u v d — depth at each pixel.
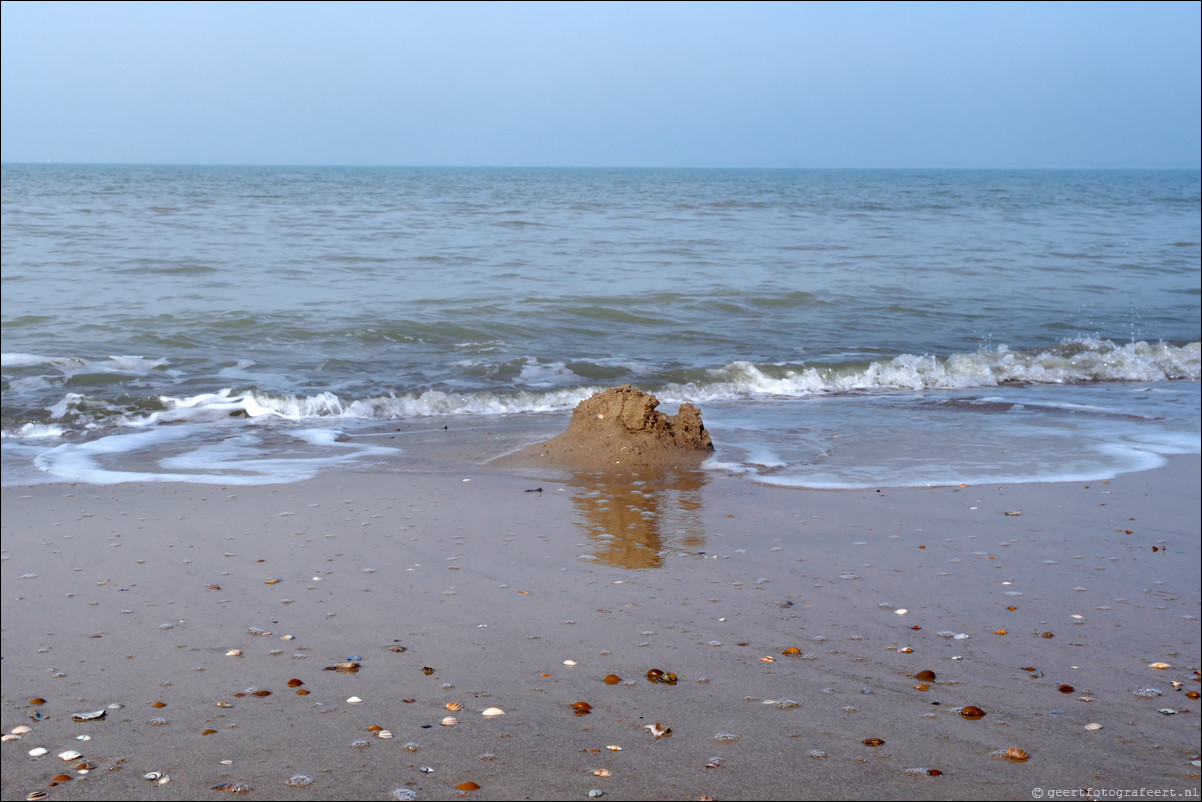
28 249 24.75
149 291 18.16
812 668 4.43
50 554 5.88
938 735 3.85
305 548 6.04
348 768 3.54
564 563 5.80
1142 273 23.50
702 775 3.51
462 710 3.99
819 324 16.28
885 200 64.06
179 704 4.04
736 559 5.91
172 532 6.35
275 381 11.73
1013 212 50.97
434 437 9.45
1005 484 7.79
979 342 15.09
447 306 16.89
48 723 3.87
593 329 15.52
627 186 92.06
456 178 130.75
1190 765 3.67
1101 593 5.45
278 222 35.66
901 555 6.03
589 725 3.87
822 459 8.62
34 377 11.60
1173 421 10.48
